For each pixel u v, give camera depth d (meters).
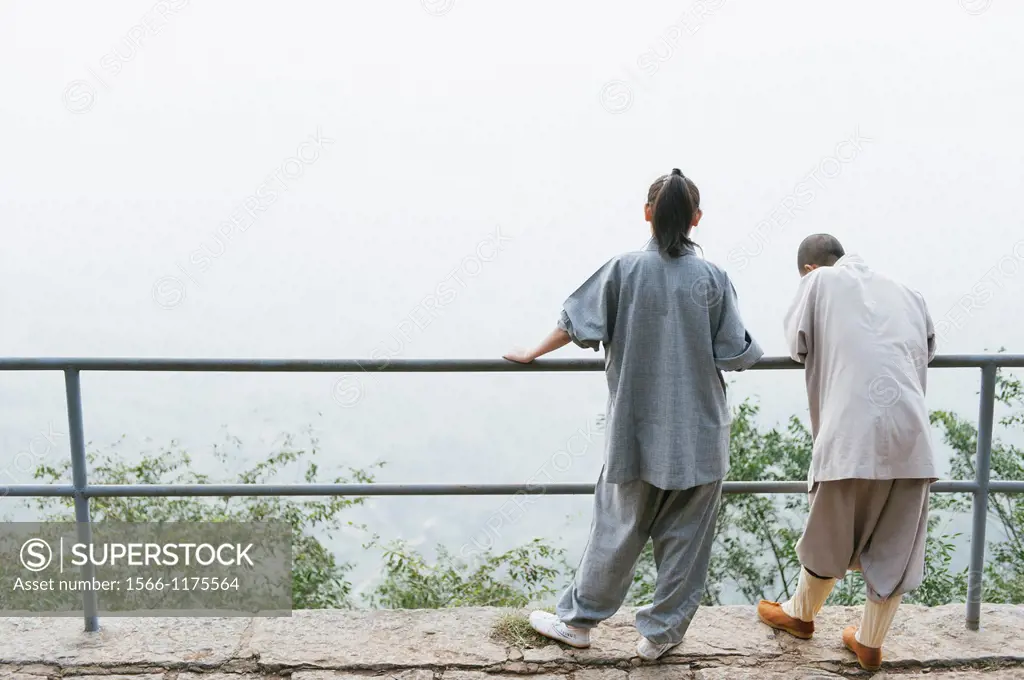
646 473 2.62
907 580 2.64
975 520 2.97
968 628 3.02
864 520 2.71
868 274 2.75
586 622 2.84
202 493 2.92
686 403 2.58
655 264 2.59
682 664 2.81
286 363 2.86
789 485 2.98
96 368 2.83
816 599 2.87
